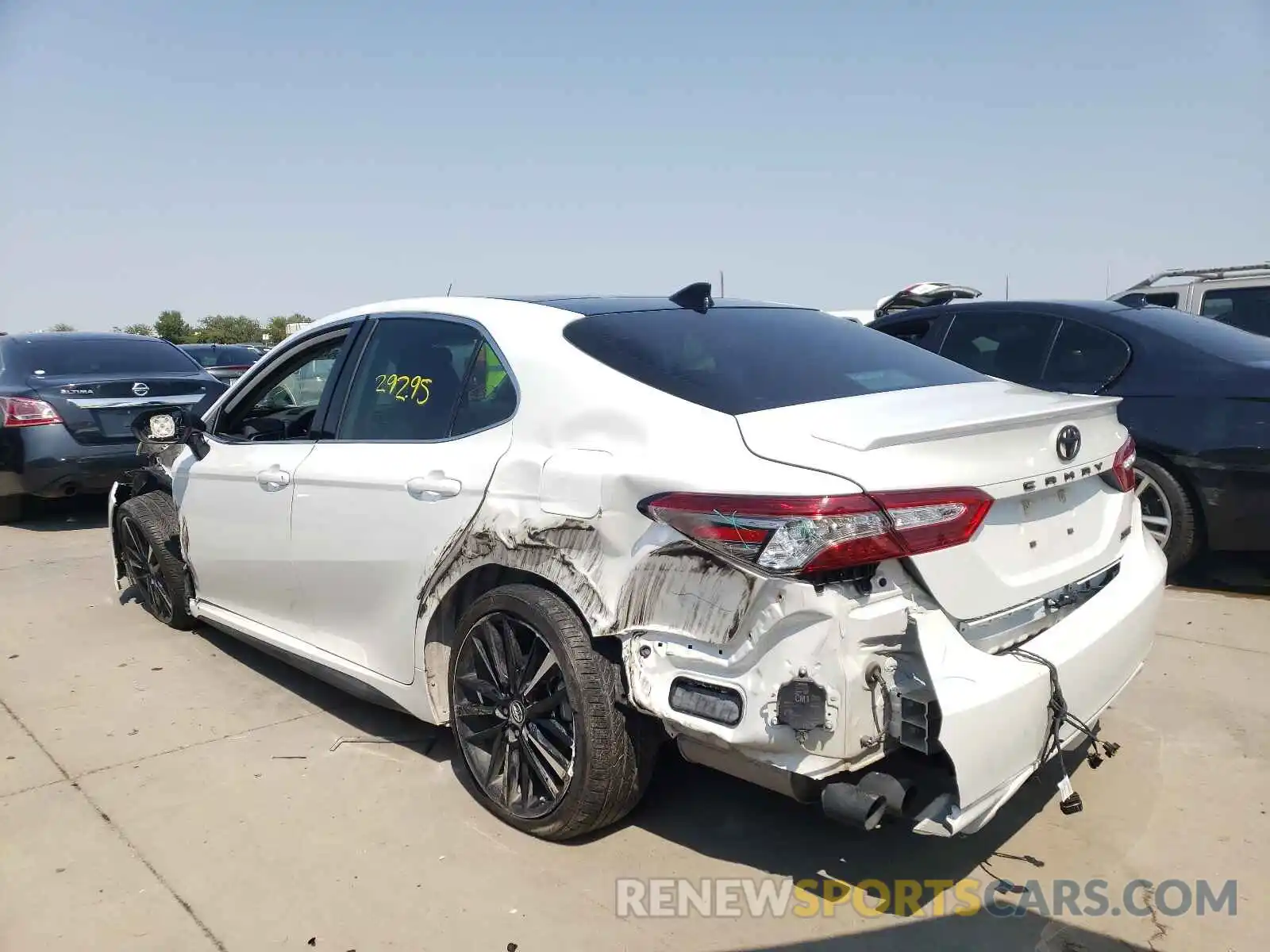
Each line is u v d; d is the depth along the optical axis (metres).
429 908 2.73
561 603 2.89
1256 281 9.10
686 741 2.66
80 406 7.76
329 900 2.78
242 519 4.20
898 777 2.54
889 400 2.84
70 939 2.61
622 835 3.10
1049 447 2.76
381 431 3.61
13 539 7.70
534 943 2.58
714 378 2.90
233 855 3.01
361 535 3.53
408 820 3.21
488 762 3.22
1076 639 2.72
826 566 2.26
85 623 5.38
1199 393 5.29
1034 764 2.52
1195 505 5.35
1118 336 5.74
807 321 3.67
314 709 4.15
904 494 2.35
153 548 5.05
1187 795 3.28
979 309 6.48
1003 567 2.59
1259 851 2.94
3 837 3.13
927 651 2.34
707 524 2.44
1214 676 4.27
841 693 2.28
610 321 3.23
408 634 3.41
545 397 3.03
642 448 2.70
